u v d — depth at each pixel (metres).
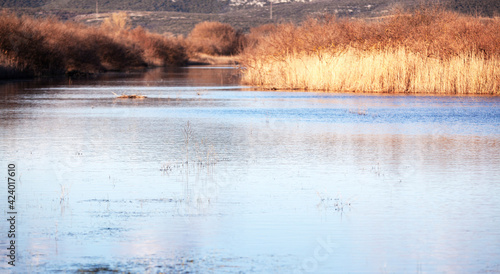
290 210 18.88
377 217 18.14
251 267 14.18
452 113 45.44
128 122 39.91
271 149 29.53
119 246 15.58
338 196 20.58
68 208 19.11
